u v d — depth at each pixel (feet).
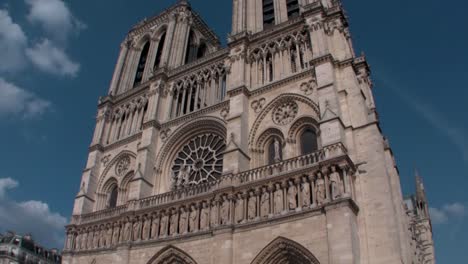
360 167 132.36
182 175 179.73
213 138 180.86
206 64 202.69
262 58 180.96
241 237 131.95
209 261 135.03
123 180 197.88
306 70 159.74
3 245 310.65
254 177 142.10
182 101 203.21
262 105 166.09
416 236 193.06
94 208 201.77
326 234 116.98
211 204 145.89
